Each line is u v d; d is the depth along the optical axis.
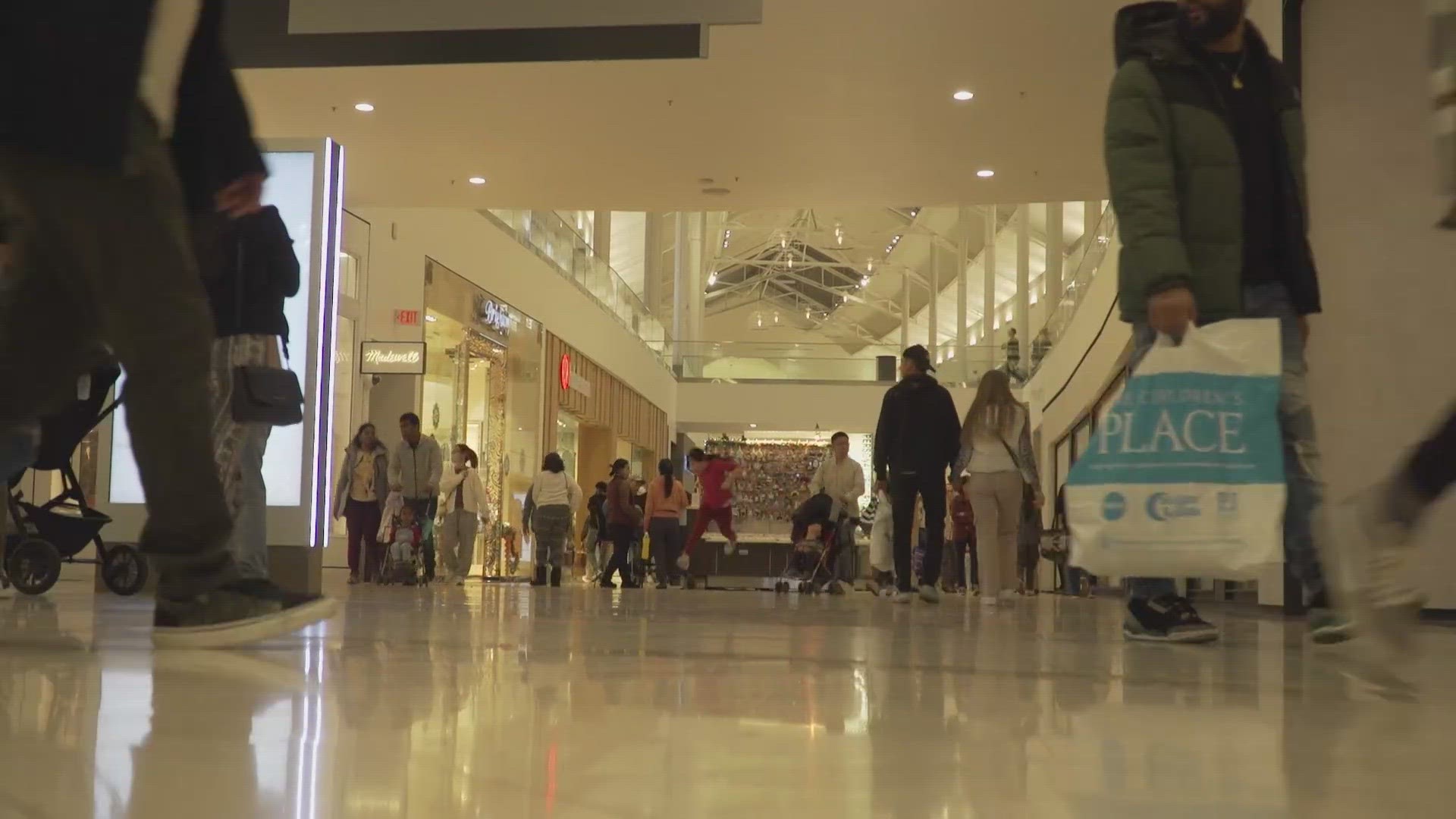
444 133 10.77
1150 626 3.61
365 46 8.33
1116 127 3.32
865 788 1.09
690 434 28.89
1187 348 2.88
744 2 8.05
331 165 7.03
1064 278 27.09
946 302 42.72
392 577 10.62
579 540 21.56
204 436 2.22
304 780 1.06
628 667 2.31
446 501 11.81
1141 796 1.09
